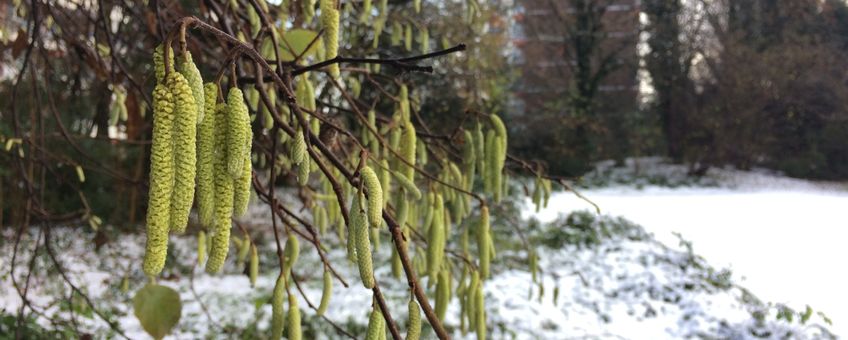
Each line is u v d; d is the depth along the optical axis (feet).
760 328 18.47
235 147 2.67
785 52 53.01
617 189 51.13
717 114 55.21
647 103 62.80
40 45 8.44
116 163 24.72
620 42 63.16
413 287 3.37
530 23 61.05
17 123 8.77
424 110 25.32
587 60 58.44
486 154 5.50
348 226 3.29
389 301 18.67
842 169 56.65
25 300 9.24
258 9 4.38
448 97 24.80
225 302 17.84
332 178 3.44
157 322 5.54
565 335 18.15
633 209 40.57
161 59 2.48
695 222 36.19
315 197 6.96
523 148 53.47
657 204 43.21
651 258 25.91
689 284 22.67
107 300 16.87
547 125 53.67
